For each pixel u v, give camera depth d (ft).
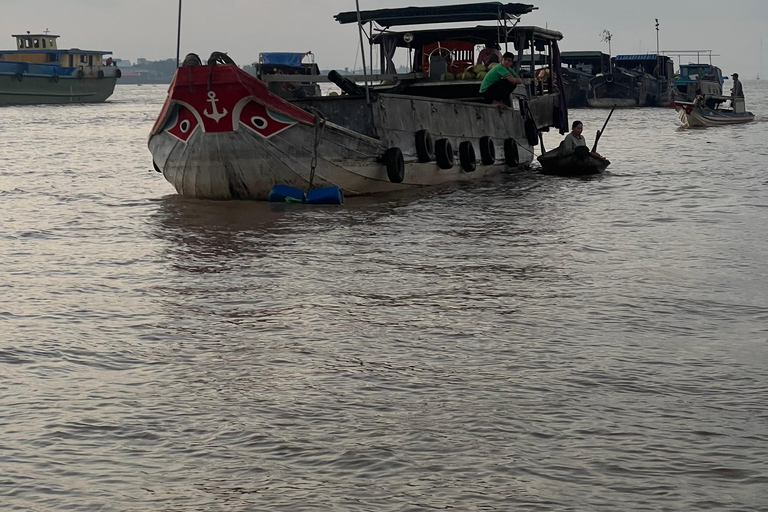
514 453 18.67
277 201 57.21
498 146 74.08
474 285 34.14
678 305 30.81
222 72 53.78
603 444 19.08
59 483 17.61
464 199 58.75
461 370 24.02
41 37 282.15
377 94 58.44
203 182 58.13
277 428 20.12
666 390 22.36
